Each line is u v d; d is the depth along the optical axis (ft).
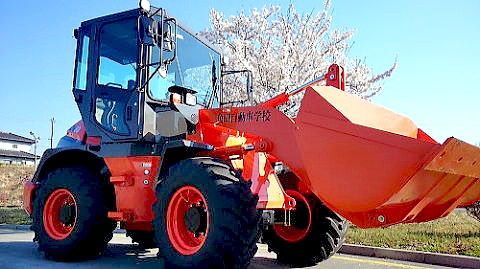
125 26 15.60
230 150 13.21
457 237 20.59
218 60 18.85
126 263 15.44
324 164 10.75
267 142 12.41
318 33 43.55
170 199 12.44
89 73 16.35
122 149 14.82
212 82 18.16
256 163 13.11
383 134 9.95
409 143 9.55
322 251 15.23
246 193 11.50
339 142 10.56
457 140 8.76
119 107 15.17
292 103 37.47
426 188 10.02
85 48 16.72
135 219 14.28
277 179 13.73
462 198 11.32
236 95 39.04
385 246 18.94
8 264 15.08
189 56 16.88
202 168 11.85
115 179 14.79
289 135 12.15
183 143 12.57
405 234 21.65
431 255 17.07
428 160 8.98
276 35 44.21
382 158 9.86
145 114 14.57
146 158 14.26
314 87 11.57
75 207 15.67
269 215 13.12
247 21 44.42
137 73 14.75
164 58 15.34
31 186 17.92
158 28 13.52
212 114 14.32
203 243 11.34
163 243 12.28
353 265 16.01
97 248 15.64
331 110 10.91
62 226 16.28
